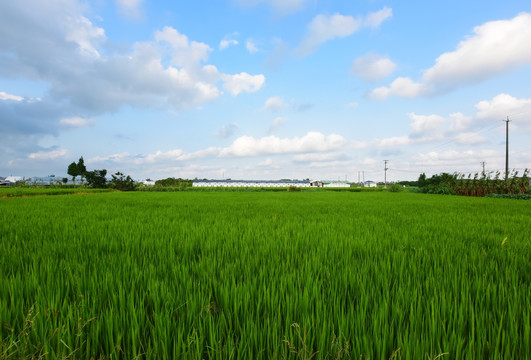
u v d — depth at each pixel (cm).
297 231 503
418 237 451
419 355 139
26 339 144
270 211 894
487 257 323
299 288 215
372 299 205
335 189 5616
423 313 183
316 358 139
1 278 225
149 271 257
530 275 257
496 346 140
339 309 185
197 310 185
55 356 138
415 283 237
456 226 578
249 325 163
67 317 163
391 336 152
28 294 206
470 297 203
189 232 479
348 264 289
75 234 448
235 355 146
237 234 460
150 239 413
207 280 241
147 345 153
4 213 750
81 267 262
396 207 1105
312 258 309
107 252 348
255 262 297
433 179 4494
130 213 795
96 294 205
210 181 8506
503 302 195
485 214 833
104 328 161
